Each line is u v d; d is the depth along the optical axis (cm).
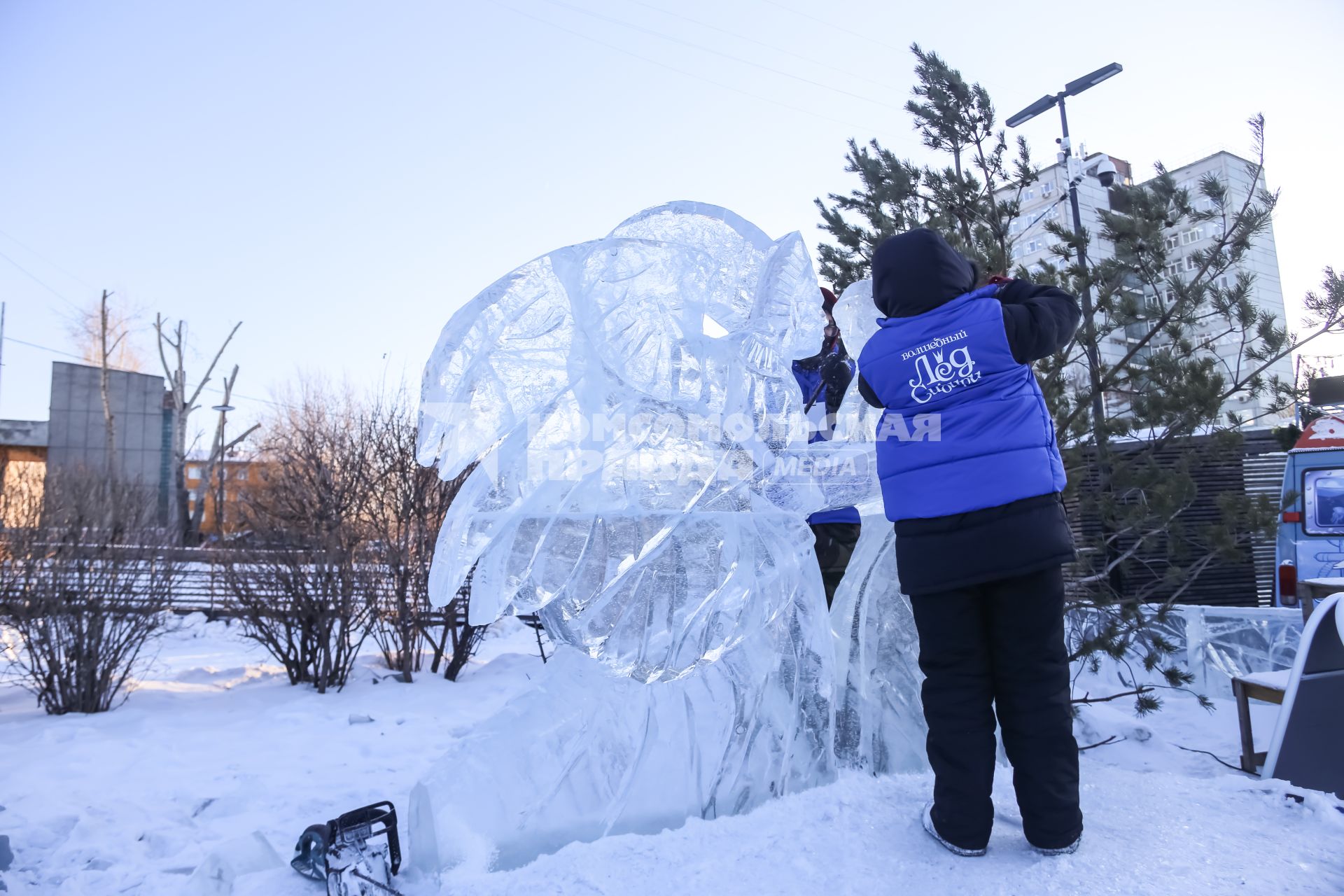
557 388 273
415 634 748
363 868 228
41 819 357
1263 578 794
